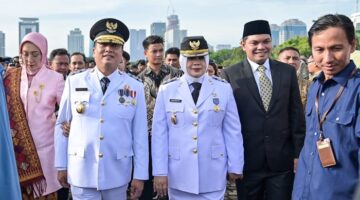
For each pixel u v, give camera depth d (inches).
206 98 145.5
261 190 156.9
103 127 134.6
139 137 141.6
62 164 141.0
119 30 139.1
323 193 99.8
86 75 140.3
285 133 153.3
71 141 137.3
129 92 140.2
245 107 153.2
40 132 162.1
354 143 96.4
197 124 144.2
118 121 136.4
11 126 157.5
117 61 138.2
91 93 136.5
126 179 139.3
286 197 153.9
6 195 102.4
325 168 99.7
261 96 153.1
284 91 152.5
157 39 205.8
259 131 151.9
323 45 99.5
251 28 153.2
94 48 139.5
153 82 204.8
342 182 97.6
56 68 269.7
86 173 135.0
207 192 145.6
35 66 164.7
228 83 151.9
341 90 99.8
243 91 153.6
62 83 168.1
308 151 107.0
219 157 146.6
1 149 102.2
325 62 100.0
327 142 99.4
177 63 268.8
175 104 146.7
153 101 201.5
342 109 98.2
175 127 146.7
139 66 378.3
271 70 155.3
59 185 166.4
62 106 141.1
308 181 104.8
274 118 151.6
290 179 155.3
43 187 162.6
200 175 144.3
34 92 162.9
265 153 152.2
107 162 134.6
